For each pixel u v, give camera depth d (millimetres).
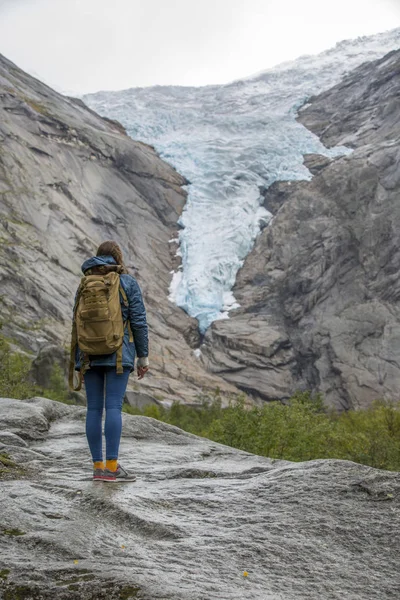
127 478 5691
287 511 4703
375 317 73875
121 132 109375
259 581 3561
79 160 90750
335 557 3943
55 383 34219
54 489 5172
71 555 3727
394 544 4141
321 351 73250
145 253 86312
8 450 6727
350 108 106875
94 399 5723
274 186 95125
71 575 3385
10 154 82688
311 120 107812
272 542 4129
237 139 103125
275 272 83000
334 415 40406
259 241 87062
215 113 117000
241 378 72812
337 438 21562
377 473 5227
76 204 84875
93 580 3299
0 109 87938
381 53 131125
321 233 83500
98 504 4758
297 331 76625
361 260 79688
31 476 5855
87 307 5453
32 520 4273
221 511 4816
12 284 67250
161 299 80875
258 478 5684
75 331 5621
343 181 86500
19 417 8203
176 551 3939
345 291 78250
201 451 7488
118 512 4598
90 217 85188
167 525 4387
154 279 83750
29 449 6977
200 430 33500
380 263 78562
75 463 6527
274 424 19844
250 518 4609
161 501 5016
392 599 3408
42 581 3320
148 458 6953
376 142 94688
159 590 3207
